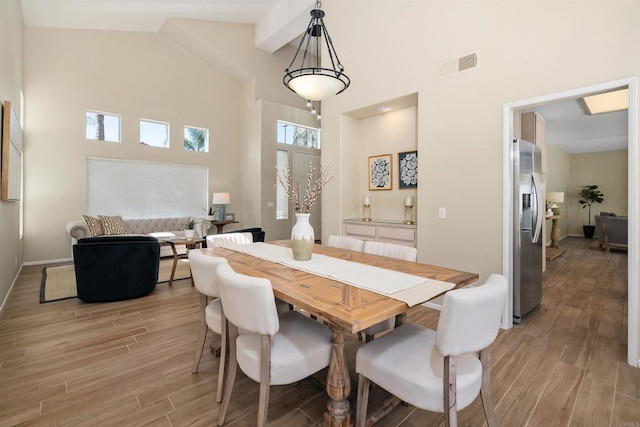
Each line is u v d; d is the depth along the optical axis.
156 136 6.27
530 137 4.25
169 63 6.33
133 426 1.53
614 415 1.63
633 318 2.12
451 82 3.03
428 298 1.38
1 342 2.40
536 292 3.17
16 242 4.15
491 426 1.39
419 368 1.28
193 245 4.59
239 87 7.30
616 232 6.38
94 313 3.03
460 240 3.02
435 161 3.18
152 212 6.21
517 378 1.98
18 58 4.24
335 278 1.67
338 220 4.21
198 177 6.79
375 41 3.70
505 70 2.68
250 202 7.06
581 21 2.30
